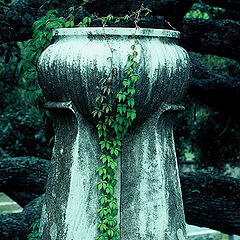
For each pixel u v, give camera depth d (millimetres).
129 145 3377
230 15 7930
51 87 3346
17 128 9188
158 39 3311
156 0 5707
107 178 3346
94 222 3314
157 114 3342
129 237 3338
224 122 9719
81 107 3273
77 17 5699
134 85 3145
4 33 5262
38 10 5434
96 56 3127
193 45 6719
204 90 7633
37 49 3924
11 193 8273
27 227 6027
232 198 6594
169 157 3457
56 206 3406
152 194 3332
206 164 10141
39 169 6781
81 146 3324
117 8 5652
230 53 6703
